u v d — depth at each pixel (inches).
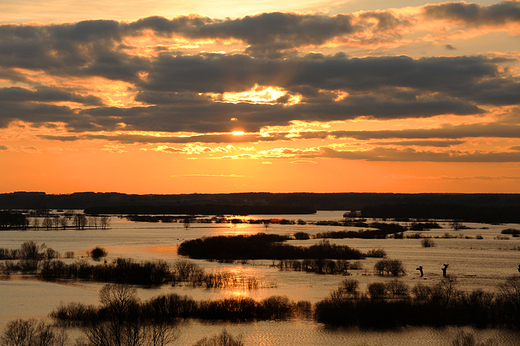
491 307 3469.5
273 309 3654.0
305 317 3567.9
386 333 3248.0
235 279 5019.7
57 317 3422.7
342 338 3157.0
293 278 5118.1
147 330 3070.9
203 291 4424.2
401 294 4116.6
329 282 4881.9
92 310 3417.8
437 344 3070.9
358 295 4121.6
